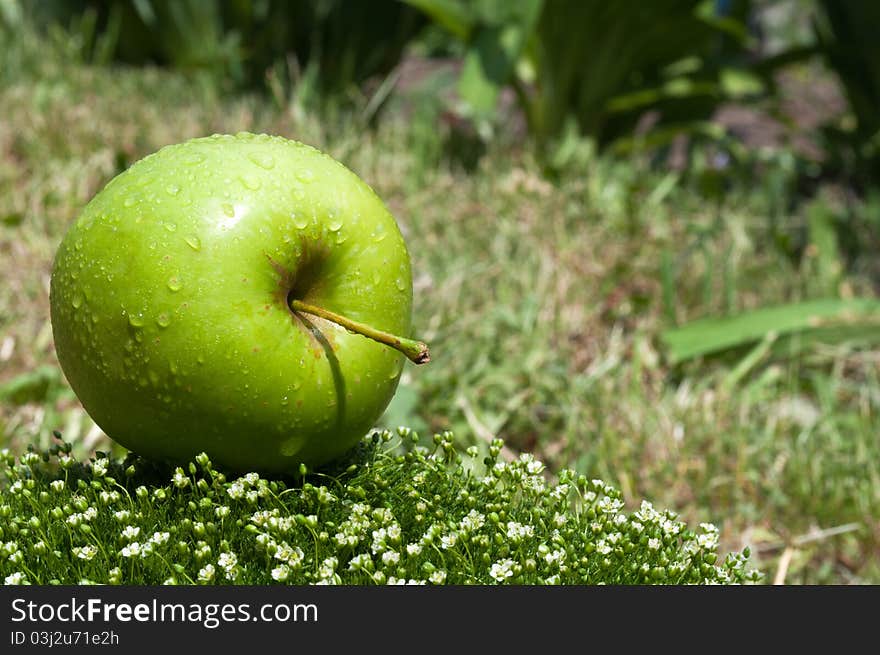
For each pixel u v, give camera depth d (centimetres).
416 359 150
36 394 253
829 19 557
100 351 148
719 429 276
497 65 461
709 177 482
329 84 589
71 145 404
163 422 150
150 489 163
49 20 631
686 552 151
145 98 505
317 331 154
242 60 594
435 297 309
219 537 148
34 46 564
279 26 591
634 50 527
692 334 322
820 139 593
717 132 529
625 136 572
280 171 151
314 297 156
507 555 145
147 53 650
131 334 145
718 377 314
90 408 157
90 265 147
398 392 244
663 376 309
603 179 455
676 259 376
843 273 413
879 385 330
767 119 827
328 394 152
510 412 275
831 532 239
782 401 306
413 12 605
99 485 149
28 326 280
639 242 384
